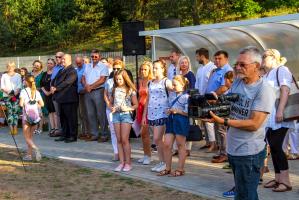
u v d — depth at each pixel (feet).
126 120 26.50
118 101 26.43
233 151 14.49
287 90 20.18
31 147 30.81
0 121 48.08
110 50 120.47
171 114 24.75
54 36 138.10
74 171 27.40
